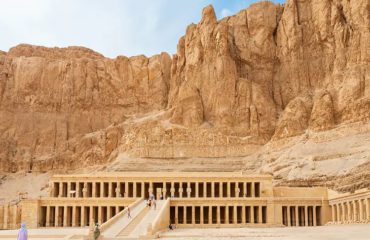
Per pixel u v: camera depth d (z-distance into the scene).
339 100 148.50
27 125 186.38
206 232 84.56
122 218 88.56
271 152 149.75
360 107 142.00
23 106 189.50
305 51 170.62
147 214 95.88
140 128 164.75
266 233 79.31
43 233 86.88
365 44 152.00
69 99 191.62
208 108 166.38
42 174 172.25
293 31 172.38
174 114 166.12
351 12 160.75
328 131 143.25
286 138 150.62
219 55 168.62
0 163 173.88
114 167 153.38
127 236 72.12
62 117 188.88
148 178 127.06
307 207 119.75
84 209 117.12
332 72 161.75
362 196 99.88
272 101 167.25
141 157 156.12
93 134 181.88
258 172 141.50
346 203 109.12
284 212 121.06
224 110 162.75
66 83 193.25
